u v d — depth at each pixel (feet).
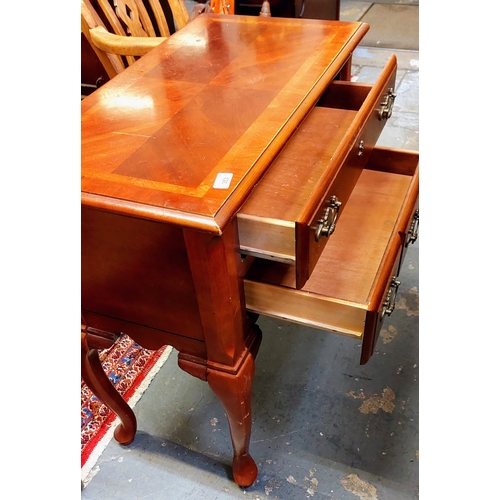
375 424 3.61
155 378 4.05
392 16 9.82
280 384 3.92
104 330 2.75
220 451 3.55
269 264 2.75
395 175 3.66
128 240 2.18
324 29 3.44
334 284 2.74
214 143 2.39
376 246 3.00
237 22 3.65
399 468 3.36
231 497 3.29
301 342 4.23
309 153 2.97
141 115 2.66
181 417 3.77
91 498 3.34
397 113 6.85
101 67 5.00
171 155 2.32
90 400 3.92
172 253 2.14
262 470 3.40
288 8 5.94
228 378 2.52
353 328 2.50
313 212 2.18
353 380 3.91
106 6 4.07
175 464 3.49
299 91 2.76
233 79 2.94
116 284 2.43
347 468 3.38
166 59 3.22
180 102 2.75
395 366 3.99
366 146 2.97
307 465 3.41
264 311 2.62
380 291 2.48
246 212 2.56
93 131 2.55
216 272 2.12
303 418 3.69
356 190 3.53
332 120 3.28
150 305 2.45
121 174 2.21
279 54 3.17
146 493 3.35
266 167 2.25
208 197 2.03
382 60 8.27
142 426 3.73
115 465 3.51
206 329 2.37
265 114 2.59
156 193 2.07
